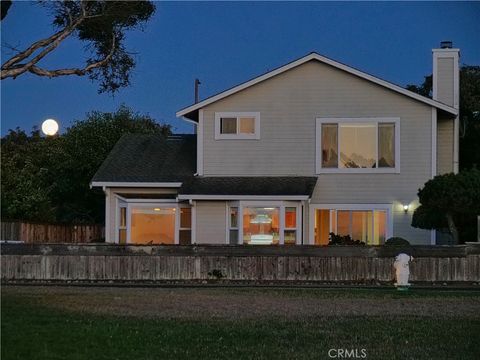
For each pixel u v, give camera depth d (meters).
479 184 23.03
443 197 23.19
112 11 21.56
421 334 12.59
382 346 11.66
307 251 22.17
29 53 20.58
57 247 22.62
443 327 13.21
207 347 11.38
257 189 27.02
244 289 19.58
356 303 16.53
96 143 39.81
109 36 22.61
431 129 27.42
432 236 27.05
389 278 21.89
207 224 27.45
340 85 27.83
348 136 27.80
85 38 22.59
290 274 22.12
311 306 15.95
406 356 11.02
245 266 22.22
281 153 28.05
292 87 28.05
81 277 22.52
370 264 21.97
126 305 15.62
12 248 22.69
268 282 21.97
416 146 27.47
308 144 27.94
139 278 22.39
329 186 27.77
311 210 27.75
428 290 19.62
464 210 23.19
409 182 27.45
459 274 21.80
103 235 36.59
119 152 31.22
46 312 14.04
